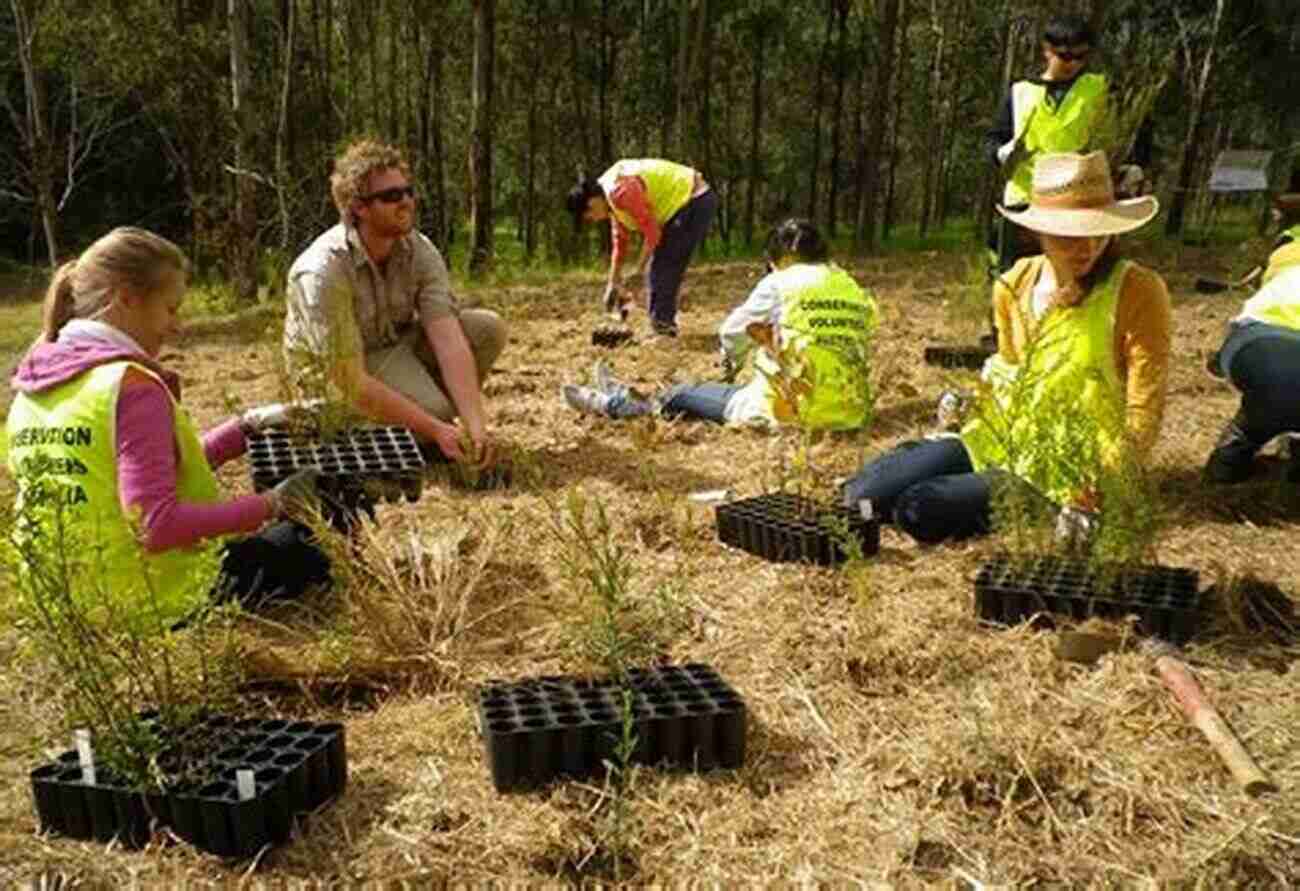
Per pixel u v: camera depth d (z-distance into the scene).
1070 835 2.27
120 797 2.26
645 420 5.21
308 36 17.00
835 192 19.53
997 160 6.18
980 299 7.45
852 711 2.74
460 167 20.55
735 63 20.72
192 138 15.20
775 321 4.96
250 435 3.78
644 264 7.64
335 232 4.46
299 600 3.32
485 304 9.89
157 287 2.81
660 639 3.04
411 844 2.26
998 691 2.77
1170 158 19.36
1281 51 17.58
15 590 2.59
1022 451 3.47
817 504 3.80
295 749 2.37
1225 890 2.12
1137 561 3.16
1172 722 2.61
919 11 22.17
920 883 2.14
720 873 2.17
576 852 2.23
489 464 4.40
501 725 2.46
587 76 19.95
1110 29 16.70
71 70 16.14
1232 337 4.25
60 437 2.69
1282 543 3.75
